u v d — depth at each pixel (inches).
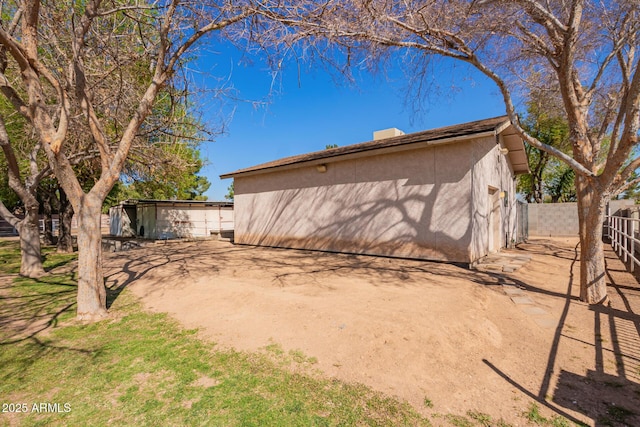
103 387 121.6
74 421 102.3
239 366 134.5
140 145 320.5
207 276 298.5
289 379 123.5
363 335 152.6
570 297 225.6
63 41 233.5
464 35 218.5
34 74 182.9
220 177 647.1
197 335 169.3
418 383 119.0
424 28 222.1
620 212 530.6
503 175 473.4
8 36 163.0
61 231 598.2
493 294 229.5
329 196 452.8
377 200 397.4
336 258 394.6
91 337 170.9
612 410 103.0
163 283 282.2
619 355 140.2
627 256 351.6
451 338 150.9
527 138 208.8
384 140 482.9
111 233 1175.0
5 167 458.3
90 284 200.2
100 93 276.4
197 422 99.8
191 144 397.1
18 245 724.7
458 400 109.0
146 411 106.0
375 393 113.5
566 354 141.6
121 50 255.4
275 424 98.1
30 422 102.4
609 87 304.2
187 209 862.5
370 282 255.9
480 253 350.3
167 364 138.4
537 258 397.1
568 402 107.4
